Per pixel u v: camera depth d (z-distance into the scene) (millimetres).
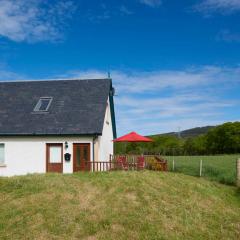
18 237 13016
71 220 14102
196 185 19969
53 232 13289
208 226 14547
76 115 29125
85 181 18844
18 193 17016
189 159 51281
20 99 31547
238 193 20750
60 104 30406
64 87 32125
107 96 30672
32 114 29828
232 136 79562
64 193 16812
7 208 15375
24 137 28438
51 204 15570
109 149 32906
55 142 28078
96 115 28797
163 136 87938
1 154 28766
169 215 15008
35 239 12852
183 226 14164
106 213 14680
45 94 31703
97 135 27578
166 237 13039
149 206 15664
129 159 27453
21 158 28375
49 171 28000
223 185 22984
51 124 28656
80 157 27781
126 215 14578
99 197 16375
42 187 17672
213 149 80312
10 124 29078
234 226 14781
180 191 18328
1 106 30984
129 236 13031
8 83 33312
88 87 31688
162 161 27250
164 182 19531
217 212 16266
